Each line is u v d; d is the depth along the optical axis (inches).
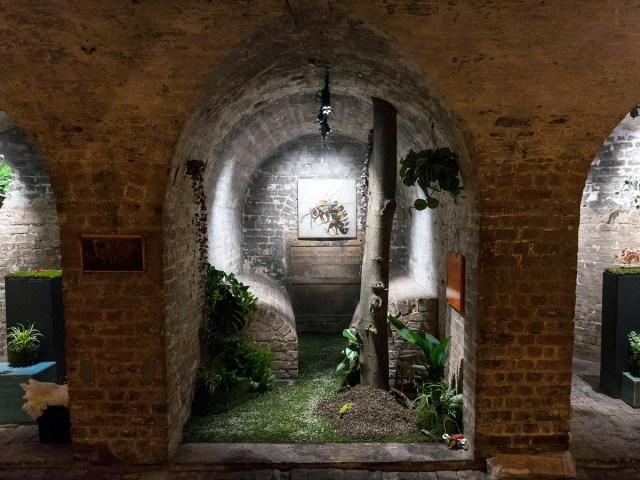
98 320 149.9
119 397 152.4
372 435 171.8
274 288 292.5
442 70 133.7
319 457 157.0
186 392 182.2
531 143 141.3
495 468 150.0
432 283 241.8
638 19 123.9
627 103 136.3
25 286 196.5
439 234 224.1
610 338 206.5
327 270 331.3
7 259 258.7
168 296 154.3
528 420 152.6
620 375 203.9
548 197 144.7
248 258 328.8
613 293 204.1
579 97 135.7
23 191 262.1
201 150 187.9
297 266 331.0
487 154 142.4
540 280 147.6
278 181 324.8
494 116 138.6
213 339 209.3
